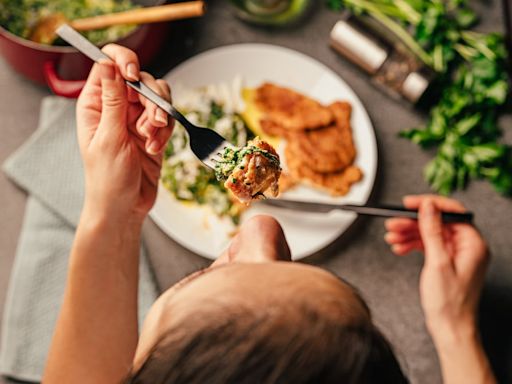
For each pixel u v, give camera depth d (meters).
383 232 1.44
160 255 1.43
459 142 1.44
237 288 0.55
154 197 1.13
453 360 1.24
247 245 0.81
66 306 1.04
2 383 1.39
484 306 1.42
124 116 1.03
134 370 0.61
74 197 1.45
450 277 1.25
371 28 1.47
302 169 1.44
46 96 1.52
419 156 1.49
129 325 1.05
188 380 0.53
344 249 1.44
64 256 1.43
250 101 1.49
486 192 1.46
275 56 1.49
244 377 0.52
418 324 1.40
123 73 1.01
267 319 0.53
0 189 1.48
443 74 1.49
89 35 1.44
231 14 1.55
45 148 1.47
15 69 1.47
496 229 1.45
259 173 0.87
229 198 1.42
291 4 1.55
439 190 1.45
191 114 1.48
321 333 0.52
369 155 1.45
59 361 1.03
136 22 1.37
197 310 0.55
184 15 1.35
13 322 1.40
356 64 1.50
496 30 1.53
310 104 1.47
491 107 1.47
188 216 1.42
